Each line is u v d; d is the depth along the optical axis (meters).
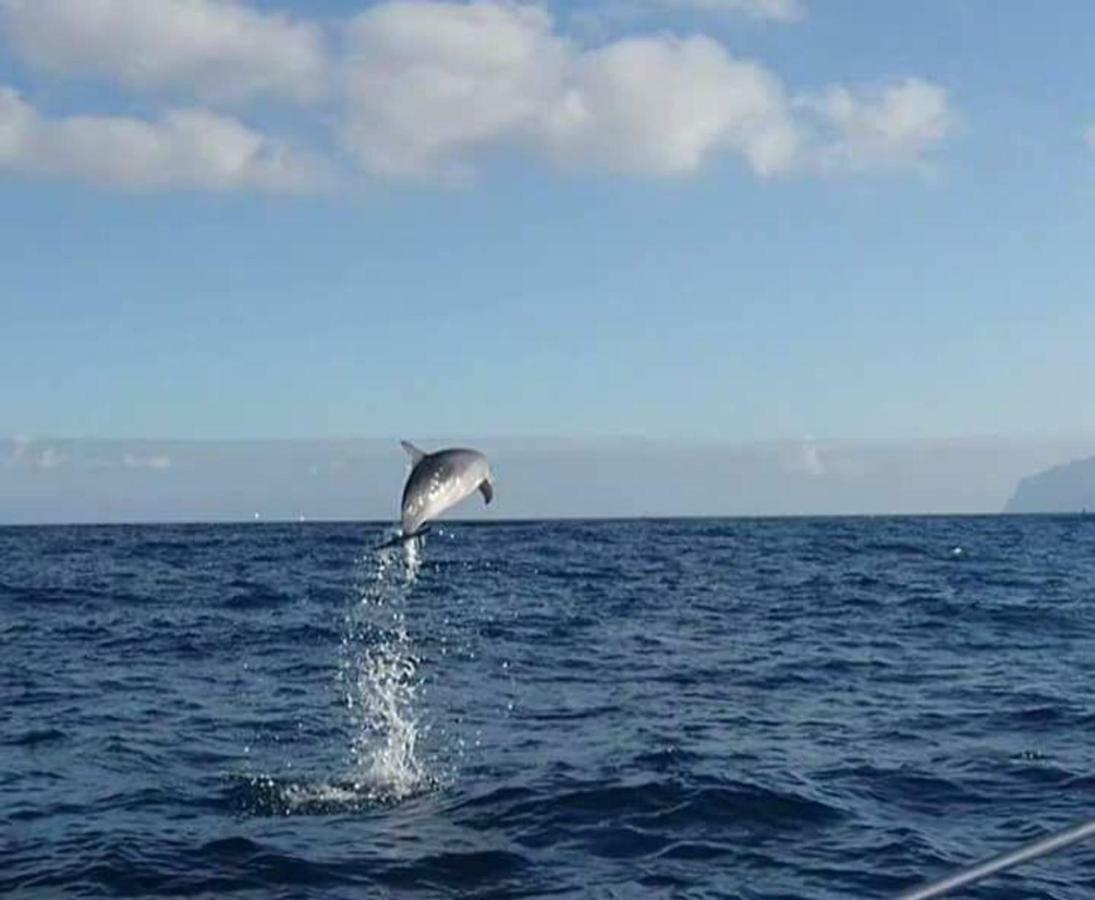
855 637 25.50
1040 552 63.53
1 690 18.91
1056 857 9.75
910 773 12.66
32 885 9.32
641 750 13.77
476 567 50.94
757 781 12.03
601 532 100.88
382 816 11.22
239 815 11.31
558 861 9.79
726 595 36.44
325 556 61.56
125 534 105.88
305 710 17.03
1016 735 14.71
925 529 111.19
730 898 8.92
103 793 12.17
